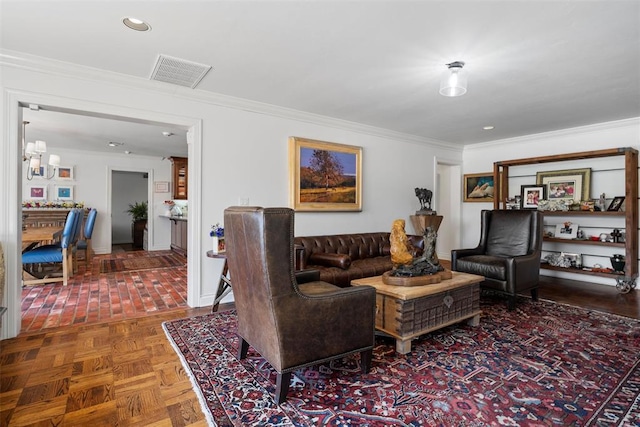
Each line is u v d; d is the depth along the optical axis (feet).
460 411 5.55
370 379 6.57
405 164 17.61
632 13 6.52
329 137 14.64
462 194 20.48
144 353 7.70
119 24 7.06
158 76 9.81
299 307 5.77
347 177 15.11
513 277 10.93
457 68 9.11
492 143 18.97
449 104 12.40
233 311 10.90
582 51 8.16
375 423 5.25
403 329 7.73
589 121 14.66
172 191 25.12
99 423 5.23
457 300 8.95
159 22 6.98
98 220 23.41
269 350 5.83
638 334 8.83
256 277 5.82
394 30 7.25
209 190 11.57
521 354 7.67
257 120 12.57
